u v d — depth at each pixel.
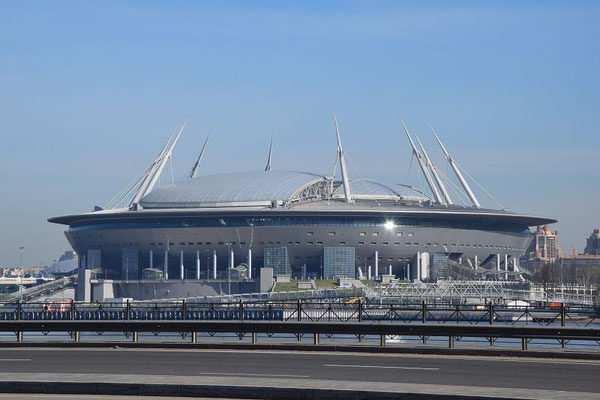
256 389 36.84
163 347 55.53
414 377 41.72
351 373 43.03
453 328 51.75
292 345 54.00
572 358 49.38
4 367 45.56
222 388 37.06
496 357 50.22
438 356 50.78
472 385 39.38
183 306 67.44
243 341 58.75
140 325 56.81
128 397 37.22
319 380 39.31
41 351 54.16
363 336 66.25
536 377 41.72
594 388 38.47
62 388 37.97
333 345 53.41
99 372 43.53
